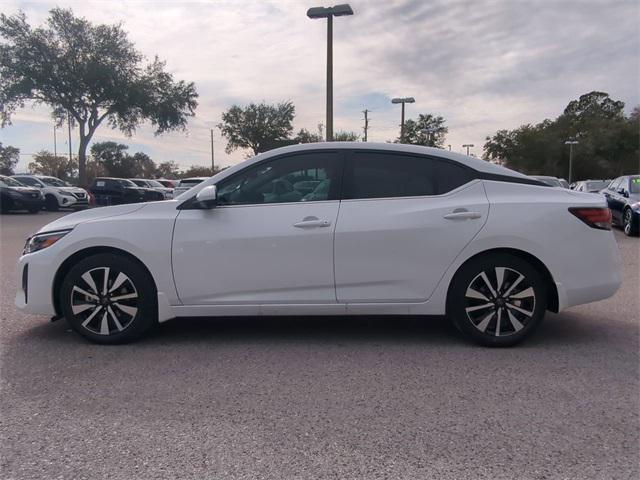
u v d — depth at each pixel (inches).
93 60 1300.4
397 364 163.6
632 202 530.0
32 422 126.6
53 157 2780.5
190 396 140.9
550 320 212.4
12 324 209.5
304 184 181.2
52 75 1277.1
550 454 111.6
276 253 175.2
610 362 164.4
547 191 181.2
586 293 176.9
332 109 685.9
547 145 2477.9
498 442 116.4
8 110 1320.1
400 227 173.8
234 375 155.4
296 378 152.9
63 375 155.6
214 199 173.6
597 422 125.3
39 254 181.9
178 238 176.7
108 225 179.2
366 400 137.8
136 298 179.3
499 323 176.7
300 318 218.4
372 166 181.3
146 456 111.6
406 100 1125.1
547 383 147.9
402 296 176.6
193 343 185.3
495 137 2664.9
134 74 1393.9
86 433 121.3
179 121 1464.1
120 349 178.9
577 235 175.2
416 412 130.8
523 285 175.6
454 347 179.8
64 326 205.9
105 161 2906.0
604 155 2418.8
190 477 104.0
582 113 2839.6
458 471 105.7
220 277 177.0
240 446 115.5
